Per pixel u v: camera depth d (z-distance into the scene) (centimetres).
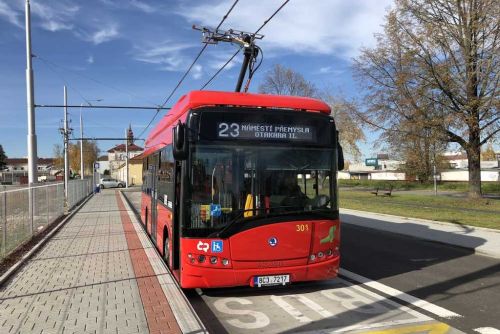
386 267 963
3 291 677
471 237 1352
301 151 704
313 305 673
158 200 1029
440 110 2738
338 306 668
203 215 654
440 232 1473
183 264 653
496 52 2438
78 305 601
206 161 664
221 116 679
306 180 701
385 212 2188
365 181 6750
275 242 668
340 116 5359
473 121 2539
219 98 691
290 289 765
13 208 1037
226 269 651
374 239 1396
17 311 577
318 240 694
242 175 672
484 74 2534
